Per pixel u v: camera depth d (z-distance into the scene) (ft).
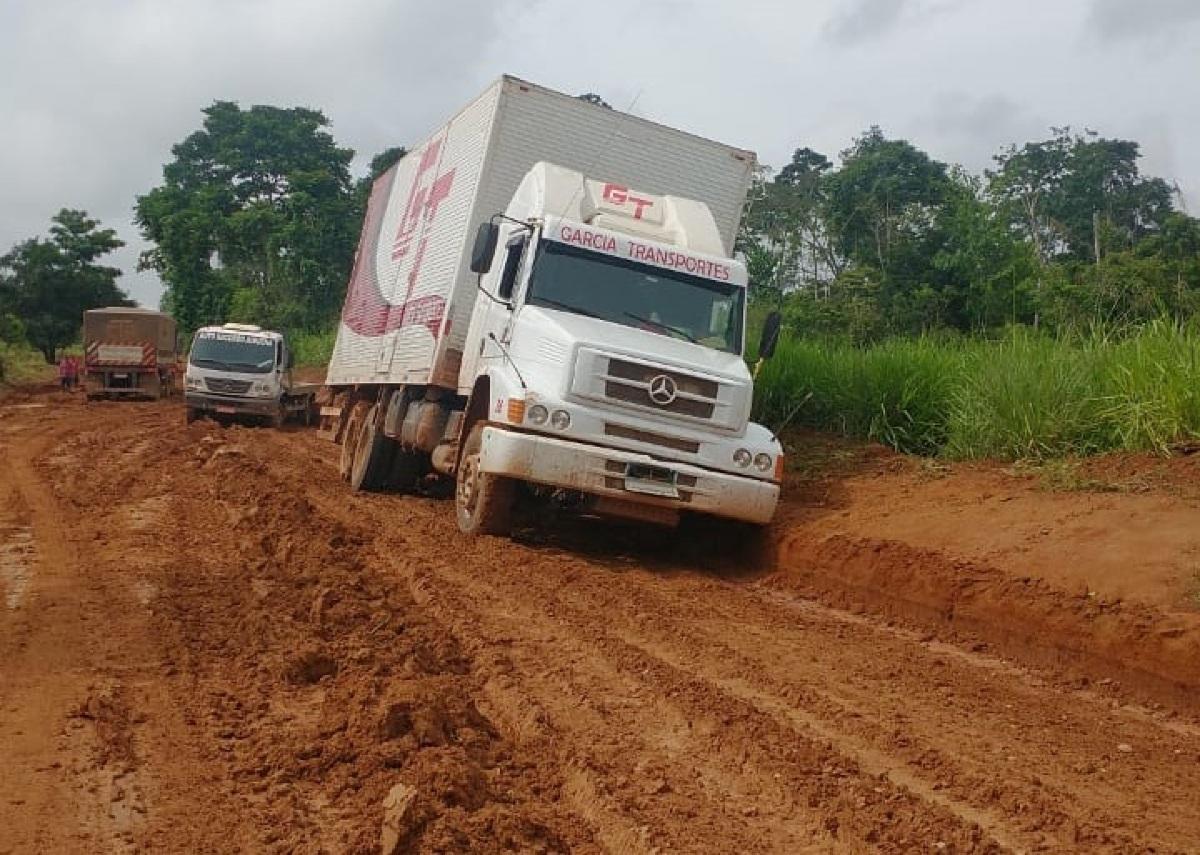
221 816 15.48
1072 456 36.42
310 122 218.79
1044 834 15.44
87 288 202.49
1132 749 19.72
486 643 24.29
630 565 35.29
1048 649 25.73
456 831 14.58
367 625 25.52
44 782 16.58
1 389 142.31
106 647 23.63
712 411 34.71
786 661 24.32
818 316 86.07
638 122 44.47
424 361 45.03
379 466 50.83
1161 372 35.24
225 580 30.37
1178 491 30.76
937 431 43.52
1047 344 42.09
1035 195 120.47
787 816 15.85
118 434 81.10
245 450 65.10
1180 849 15.15
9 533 38.06
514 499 36.19
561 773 17.39
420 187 53.31
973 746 19.31
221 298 190.70
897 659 25.25
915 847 14.82
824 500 38.47
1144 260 65.10
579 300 36.88
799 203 112.47
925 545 30.96
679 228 39.73
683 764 17.75
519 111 42.91
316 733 18.53
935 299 84.07
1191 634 22.95
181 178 227.40
